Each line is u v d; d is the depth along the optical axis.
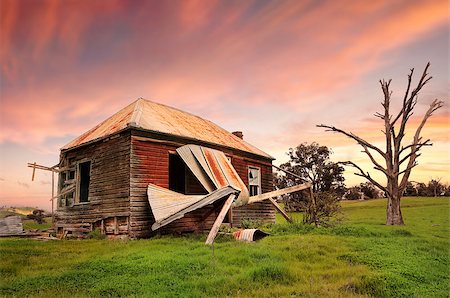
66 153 20.75
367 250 11.55
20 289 7.16
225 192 14.38
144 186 16.22
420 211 39.25
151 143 16.95
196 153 17.61
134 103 20.98
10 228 21.69
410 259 10.22
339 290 7.07
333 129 31.20
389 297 6.89
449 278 8.30
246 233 13.98
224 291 6.79
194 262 8.97
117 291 6.79
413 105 29.09
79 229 18.30
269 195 20.38
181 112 24.33
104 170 17.44
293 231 17.83
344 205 61.31
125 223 15.66
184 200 15.04
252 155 24.70
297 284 7.44
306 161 58.88
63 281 7.65
